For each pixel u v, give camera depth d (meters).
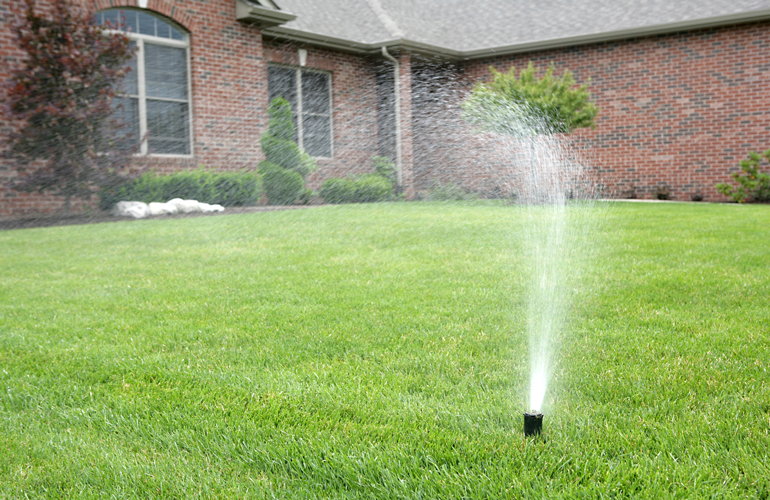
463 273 5.39
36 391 2.76
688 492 1.80
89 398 2.68
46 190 10.29
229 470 2.04
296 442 2.20
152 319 4.00
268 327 3.74
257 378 2.86
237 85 13.12
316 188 14.71
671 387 2.66
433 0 19.53
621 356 3.11
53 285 5.09
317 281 5.12
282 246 7.10
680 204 12.99
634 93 15.35
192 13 12.30
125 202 10.52
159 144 12.28
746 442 2.11
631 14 15.67
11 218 10.02
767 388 2.61
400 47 14.76
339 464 2.02
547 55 16.06
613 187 15.79
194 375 2.92
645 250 6.53
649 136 15.31
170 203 10.80
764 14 13.69
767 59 14.07
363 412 2.43
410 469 1.98
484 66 16.66
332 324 3.78
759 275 5.07
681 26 14.49
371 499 1.85
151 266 5.92
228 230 8.58
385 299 4.44
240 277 5.33
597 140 15.81
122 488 1.94
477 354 3.20
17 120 9.95
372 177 14.32
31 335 3.65
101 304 4.42
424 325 3.76
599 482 1.87
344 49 14.99
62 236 8.05
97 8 11.08
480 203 13.13
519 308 4.15
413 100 15.76
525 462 2.01
